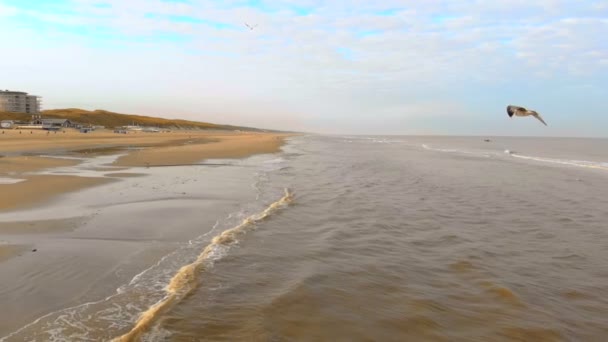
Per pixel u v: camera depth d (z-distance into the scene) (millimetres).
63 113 139625
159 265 7336
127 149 38000
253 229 9883
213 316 5398
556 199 14992
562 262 7980
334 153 42625
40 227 9484
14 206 11531
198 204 12766
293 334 4992
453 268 7512
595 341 5039
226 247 8406
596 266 7781
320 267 7391
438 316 5582
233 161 28750
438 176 21859
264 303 5809
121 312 5492
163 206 12289
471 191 16531
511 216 11977
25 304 5664
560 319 5582
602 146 83188
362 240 9211
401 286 6609
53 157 27281
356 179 19719
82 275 6750
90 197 13227
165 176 19094
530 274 7293
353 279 6852
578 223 11219
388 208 12742
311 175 21125
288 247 8570
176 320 5262
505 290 6438
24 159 24641
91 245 8352
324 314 5543
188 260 7648
